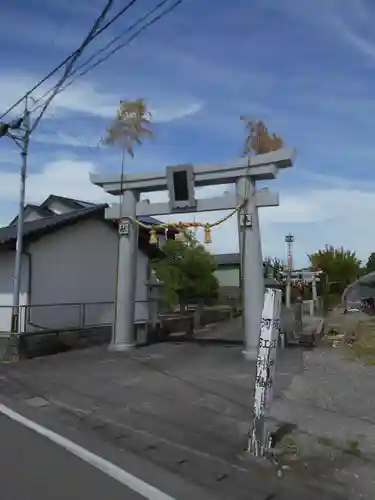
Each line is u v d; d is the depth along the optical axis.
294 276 27.39
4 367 10.68
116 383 8.90
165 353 12.39
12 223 23.88
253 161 11.26
